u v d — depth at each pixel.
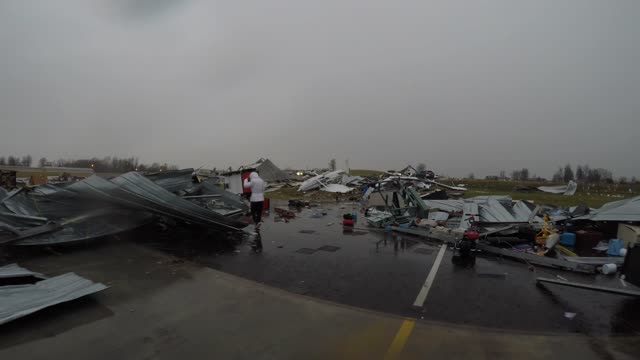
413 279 5.10
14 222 6.03
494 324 3.57
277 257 6.34
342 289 4.62
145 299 4.05
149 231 8.10
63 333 3.17
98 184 6.62
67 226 6.43
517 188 31.06
